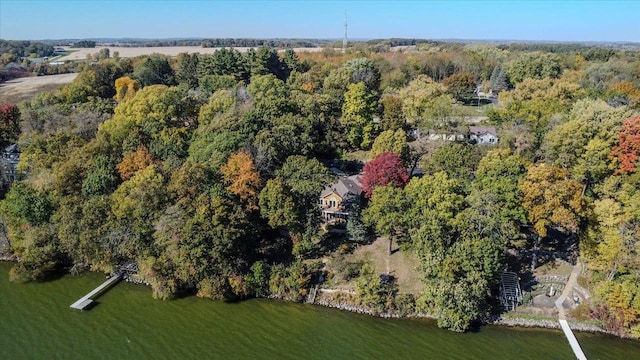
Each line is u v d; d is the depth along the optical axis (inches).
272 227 2642.7
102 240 2578.7
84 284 2642.7
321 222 2859.3
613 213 2333.9
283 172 2792.8
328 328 2289.6
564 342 2160.4
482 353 2098.9
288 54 5856.3
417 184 2561.5
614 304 2193.7
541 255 2642.7
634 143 2532.0
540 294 2420.0
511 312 2336.4
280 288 2506.2
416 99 3954.2
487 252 2235.5
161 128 3351.4
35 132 3405.5
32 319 2315.5
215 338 2204.7
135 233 2561.5
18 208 2711.6
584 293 2381.9
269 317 2372.0
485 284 2226.9
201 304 2472.9
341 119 3939.5
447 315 2229.3
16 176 3267.7
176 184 2591.0
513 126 3326.8
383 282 2461.9
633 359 2052.2
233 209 2522.1
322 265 2655.0
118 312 2391.7
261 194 2593.5
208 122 3440.0
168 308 2433.6
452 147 2930.6
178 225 2434.8
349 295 2455.7
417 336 2222.0
